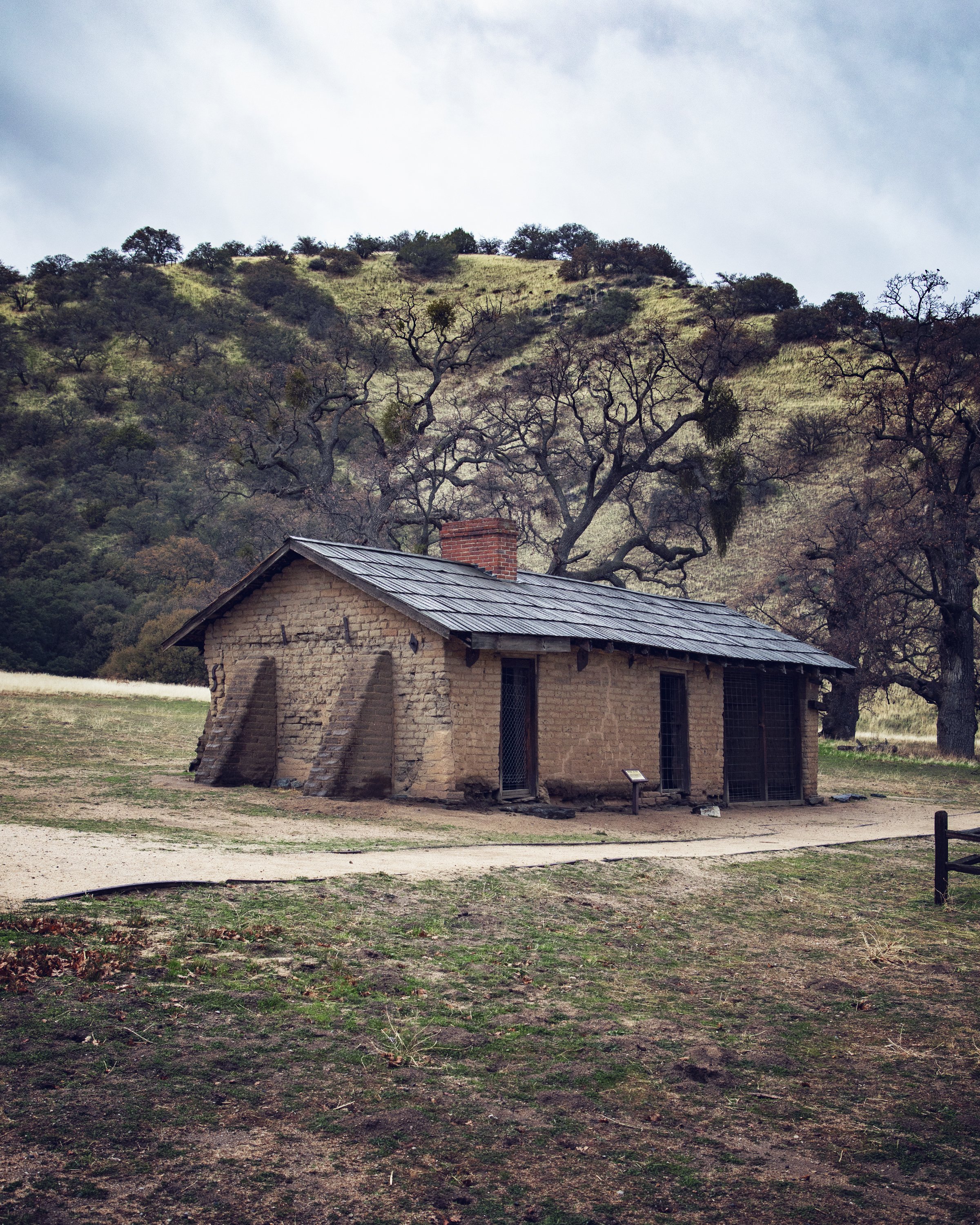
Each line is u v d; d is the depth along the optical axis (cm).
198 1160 458
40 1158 442
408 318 5559
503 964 802
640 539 4822
